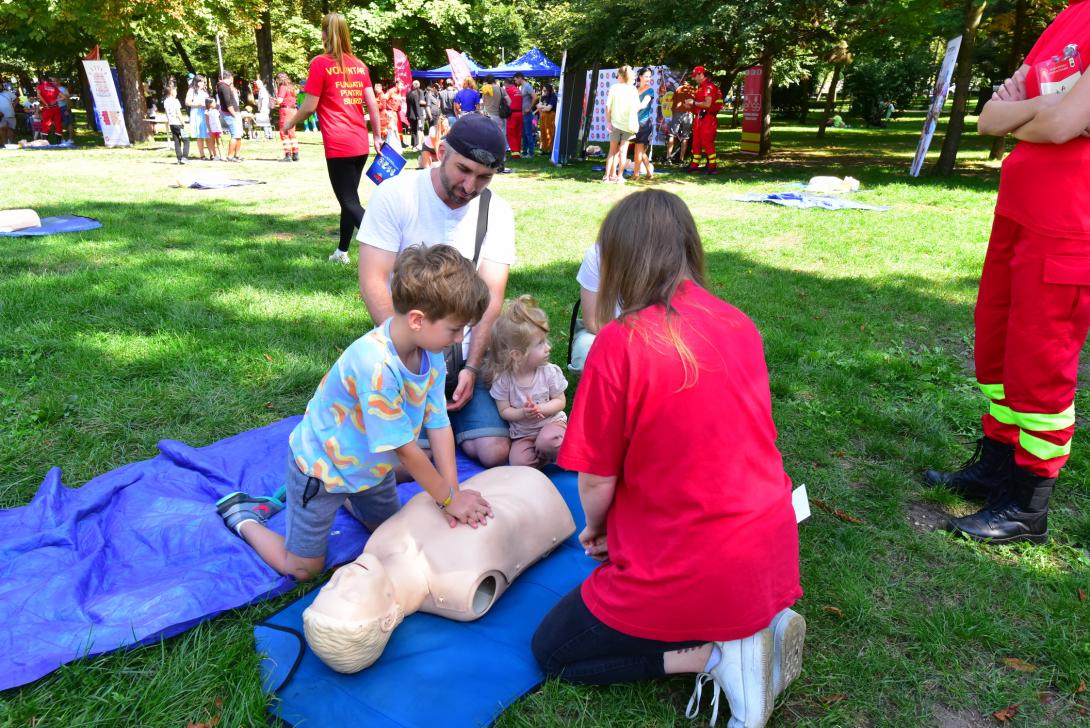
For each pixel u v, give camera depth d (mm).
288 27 28375
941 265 7191
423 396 2240
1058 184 2525
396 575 2258
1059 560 2863
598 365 1789
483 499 2439
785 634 1881
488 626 2344
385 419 2117
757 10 14734
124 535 2717
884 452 3652
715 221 9375
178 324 4941
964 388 4410
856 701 2158
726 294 6180
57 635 2154
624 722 2031
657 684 2172
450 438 2426
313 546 2453
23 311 5004
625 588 1881
